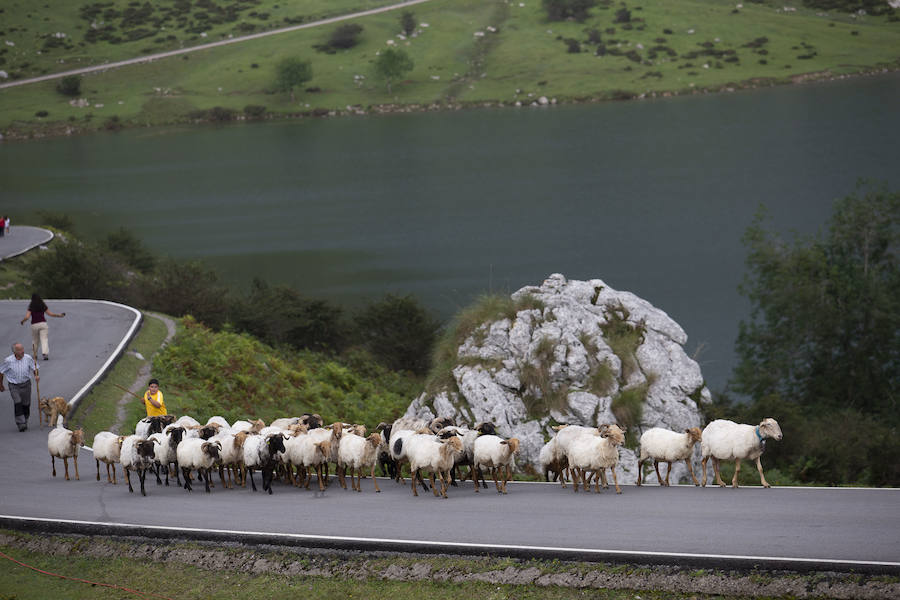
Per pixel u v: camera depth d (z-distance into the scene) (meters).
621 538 14.66
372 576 14.79
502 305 28.11
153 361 33.53
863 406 51.81
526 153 184.88
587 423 25.11
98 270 52.84
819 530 14.48
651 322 28.09
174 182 172.12
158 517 17.28
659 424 25.56
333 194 153.62
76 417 25.44
